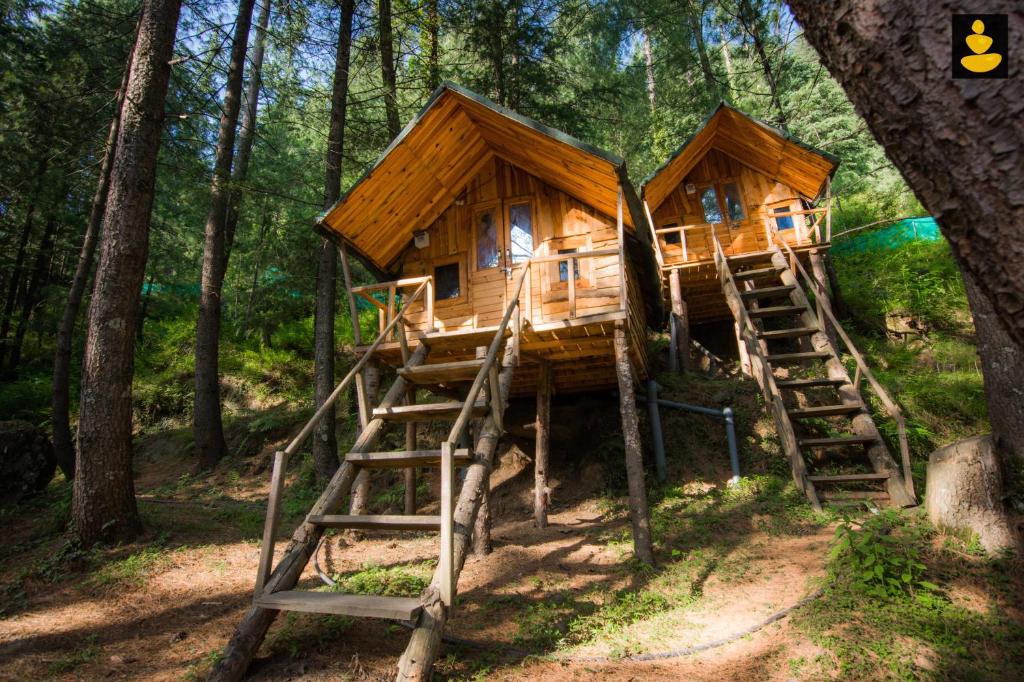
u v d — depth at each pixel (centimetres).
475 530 703
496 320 892
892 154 181
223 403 1644
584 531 782
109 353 720
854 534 518
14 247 1858
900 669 365
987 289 161
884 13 166
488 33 1468
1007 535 497
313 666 400
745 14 1480
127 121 763
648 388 1013
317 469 1067
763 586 521
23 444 860
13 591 580
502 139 875
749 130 1227
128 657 441
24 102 1268
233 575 628
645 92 2323
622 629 467
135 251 748
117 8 1405
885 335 1280
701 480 897
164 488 1199
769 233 1219
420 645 357
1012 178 143
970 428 927
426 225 971
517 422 1145
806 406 941
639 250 927
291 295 1772
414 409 554
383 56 1378
